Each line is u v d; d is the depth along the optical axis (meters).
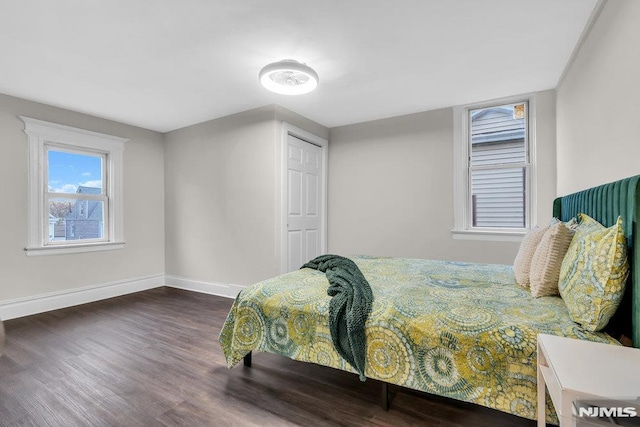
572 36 2.10
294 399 1.67
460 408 1.59
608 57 1.69
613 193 1.37
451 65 2.52
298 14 1.87
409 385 1.36
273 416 1.53
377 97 3.21
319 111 3.64
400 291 1.74
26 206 3.13
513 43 2.19
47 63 2.44
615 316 1.23
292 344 1.68
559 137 2.78
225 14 1.87
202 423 1.49
